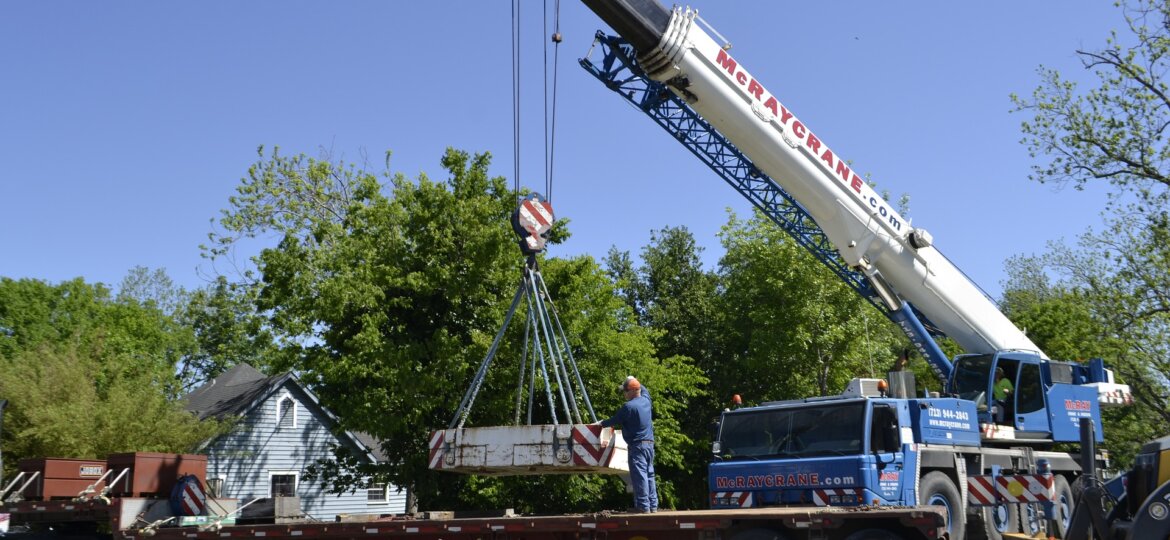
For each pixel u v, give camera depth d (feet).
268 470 94.12
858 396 41.70
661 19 45.93
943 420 43.14
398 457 70.69
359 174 101.81
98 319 130.00
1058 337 86.48
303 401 98.17
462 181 72.28
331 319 67.21
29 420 68.39
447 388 65.26
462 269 70.23
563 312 69.00
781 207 55.16
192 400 110.52
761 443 41.55
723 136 52.31
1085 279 89.30
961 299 53.93
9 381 70.08
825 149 50.34
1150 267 78.18
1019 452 49.14
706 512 31.12
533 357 35.73
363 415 64.03
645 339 83.82
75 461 46.37
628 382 34.71
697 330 124.16
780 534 30.07
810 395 105.50
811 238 55.93
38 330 119.75
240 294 100.01
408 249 72.33
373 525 35.01
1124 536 26.50
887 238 52.24
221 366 181.37
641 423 33.63
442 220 70.79
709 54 46.68
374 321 66.23
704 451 104.83
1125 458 94.58
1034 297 157.48
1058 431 52.49
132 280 194.08
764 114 48.21
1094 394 55.77
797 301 101.60
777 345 101.50
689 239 139.95
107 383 80.07
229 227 98.43
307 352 68.49
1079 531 27.63
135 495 44.24
